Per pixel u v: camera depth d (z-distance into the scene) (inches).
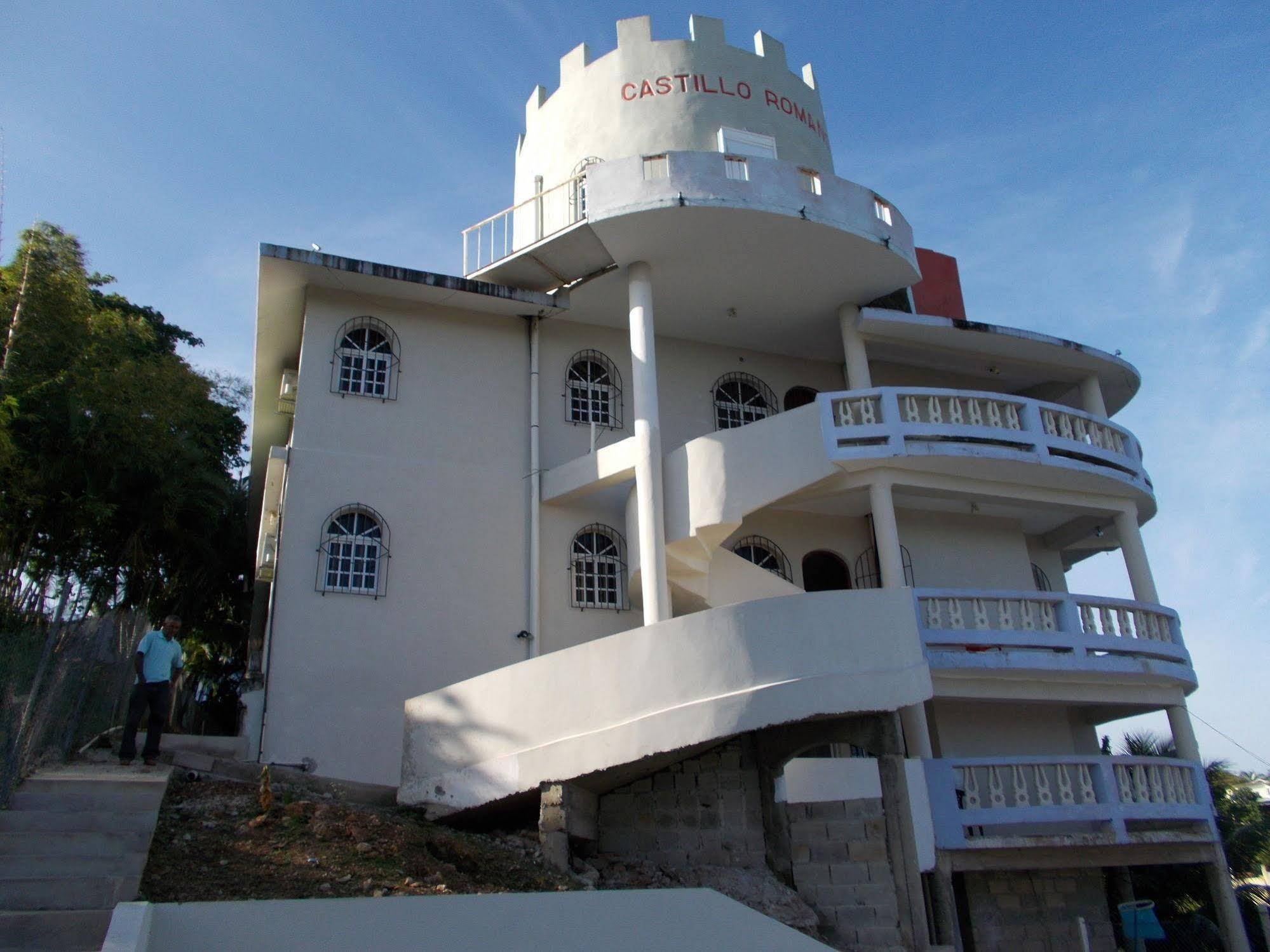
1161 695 643.5
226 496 750.5
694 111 723.4
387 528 614.5
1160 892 809.5
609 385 721.6
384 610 596.1
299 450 611.5
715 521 600.1
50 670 396.2
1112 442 690.2
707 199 612.7
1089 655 598.9
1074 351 752.3
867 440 611.2
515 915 246.1
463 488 644.7
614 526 675.4
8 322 603.5
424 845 400.8
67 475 602.2
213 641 931.3
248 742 537.6
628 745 447.2
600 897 257.6
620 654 464.1
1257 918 741.3
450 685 584.7
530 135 794.8
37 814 341.4
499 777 465.1
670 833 491.8
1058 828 572.4
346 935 228.4
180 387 664.4
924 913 458.3
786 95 764.0
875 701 451.2
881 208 672.4
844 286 695.1
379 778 561.9
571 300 695.7
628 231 626.8
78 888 300.5
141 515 663.8
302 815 394.9
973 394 634.2
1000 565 746.2
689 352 756.6
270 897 320.2
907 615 470.0
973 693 587.8
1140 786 573.6
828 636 459.2
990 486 649.0
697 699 449.1
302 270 625.6
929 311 795.4
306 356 633.0
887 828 467.8
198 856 346.3
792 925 451.5
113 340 665.0
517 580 637.3
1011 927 602.9
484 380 677.9
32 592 601.9
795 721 444.8
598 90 742.5
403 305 672.4
